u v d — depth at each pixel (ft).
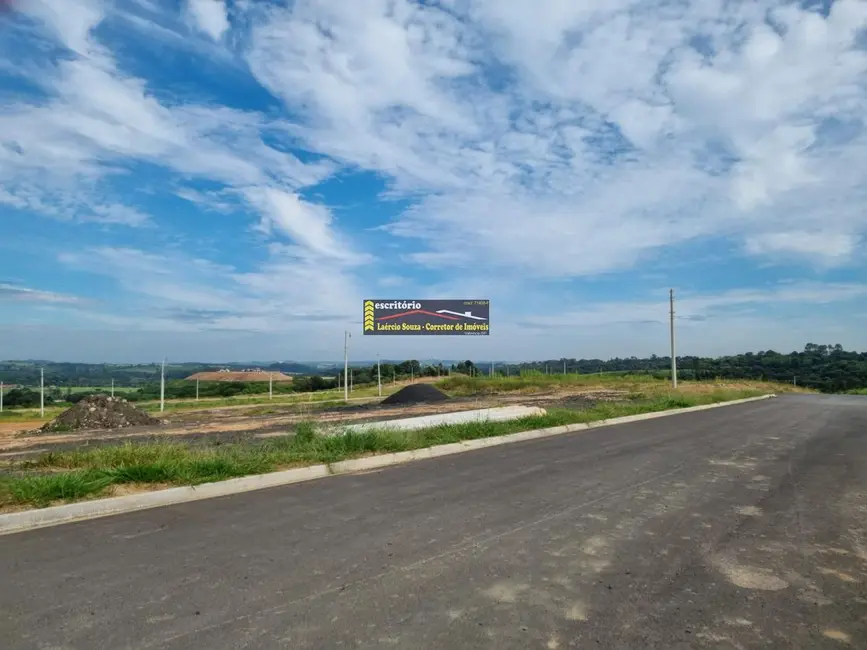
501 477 29.78
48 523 21.16
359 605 13.58
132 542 18.69
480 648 11.54
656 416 70.49
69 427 69.31
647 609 13.44
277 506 23.62
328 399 187.42
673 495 25.39
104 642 11.79
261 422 67.56
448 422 52.54
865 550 17.79
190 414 106.93
